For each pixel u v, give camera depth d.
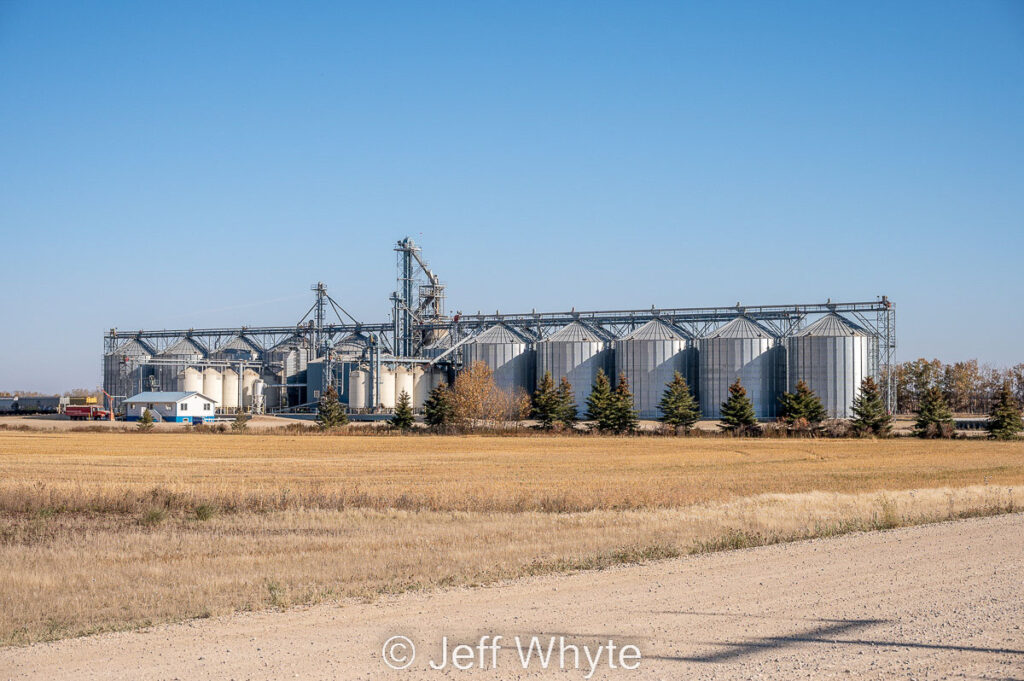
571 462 82.06
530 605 21.62
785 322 157.12
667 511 41.34
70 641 18.62
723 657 17.34
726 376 153.75
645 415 157.38
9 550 30.67
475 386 146.25
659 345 157.62
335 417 141.62
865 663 16.95
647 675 16.30
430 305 186.25
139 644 18.34
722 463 81.38
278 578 25.25
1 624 20.28
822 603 21.77
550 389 143.38
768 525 36.19
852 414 146.00
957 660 17.12
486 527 36.25
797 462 82.62
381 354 173.50
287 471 70.31
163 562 28.34
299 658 17.30
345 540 32.84
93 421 177.38
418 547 31.08
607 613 20.77
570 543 31.64
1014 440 119.38
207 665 16.84
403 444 109.56
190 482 58.62
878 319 151.25
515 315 176.00
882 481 62.09
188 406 170.12
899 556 28.59
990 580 24.59
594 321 170.88
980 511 41.59
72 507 42.88
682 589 23.41
